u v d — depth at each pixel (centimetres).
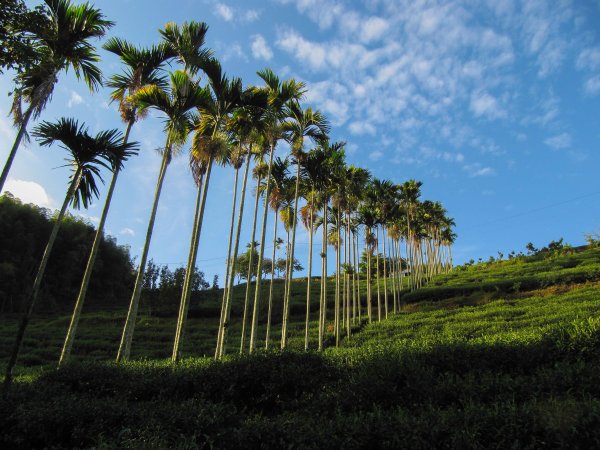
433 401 878
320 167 2570
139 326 4209
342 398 931
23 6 1019
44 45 1360
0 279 4438
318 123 2448
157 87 1708
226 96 1772
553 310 2634
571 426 626
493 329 2309
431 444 623
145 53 1772
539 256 6256
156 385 1107
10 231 4812
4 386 1037
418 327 2927
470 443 605
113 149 1256
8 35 997
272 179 2514
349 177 3069
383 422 679
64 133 1220
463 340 1391
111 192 1688
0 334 3569
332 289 6044
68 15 1383
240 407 1033
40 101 1201
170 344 3466
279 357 1177
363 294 5269
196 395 1044
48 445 760
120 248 6925
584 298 2919
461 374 1097
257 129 1986
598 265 4028
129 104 1809
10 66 1013
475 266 7262
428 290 4559
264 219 2302
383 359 1116
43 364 2736
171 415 780
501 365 1110
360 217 3703
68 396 995
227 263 2394
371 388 927
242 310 4859
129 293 6769
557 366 973
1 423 786
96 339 3612
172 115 1727
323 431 670
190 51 1734
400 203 4375
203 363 1440
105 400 984
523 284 4006
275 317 4606
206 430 728
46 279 5206
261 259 2273
